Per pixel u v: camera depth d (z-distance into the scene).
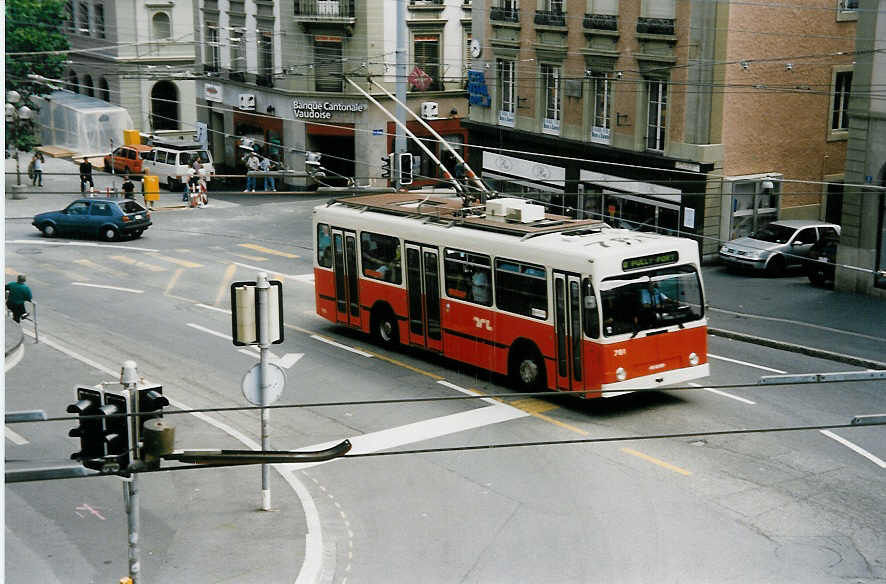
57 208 44.06
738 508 15.18
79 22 60.72
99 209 37.91
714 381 21.45
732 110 33.91
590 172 37.94
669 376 19.28
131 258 34.78
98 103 57.53
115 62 58.06
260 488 16.19
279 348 24.09
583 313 18.64
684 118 33.97
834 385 21.20
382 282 23.52
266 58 51.72
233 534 14.45
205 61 55.91
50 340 24.59
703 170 33.81
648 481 16.27
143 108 59.34
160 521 14.93
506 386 21.06
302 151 48.16
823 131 36.50
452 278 21.55
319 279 25.56
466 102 51.84
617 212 37.34
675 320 19.27
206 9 55.06
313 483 16.58
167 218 42.97
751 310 28.30
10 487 16.09
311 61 49.69
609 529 14.59
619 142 36.41
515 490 16.09
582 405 19.86
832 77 36.00
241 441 18.03
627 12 35.31
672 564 13.44
